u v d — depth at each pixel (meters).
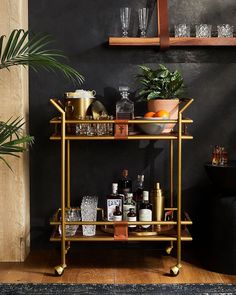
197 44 2.82
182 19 2.92
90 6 2.92
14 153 2.77
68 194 2.93
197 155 2.99
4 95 2.74
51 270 2.70
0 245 2.82
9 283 2.51
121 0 2.92
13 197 2.80
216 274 2.64
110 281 2.54
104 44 2.93
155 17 2.92
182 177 2.99
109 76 2.95
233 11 2.92
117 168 2.99
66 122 2.58
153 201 2.76
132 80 2.95
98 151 2.98
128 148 2.98
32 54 2.47
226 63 2.95
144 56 2.94
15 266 2.76
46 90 2.95
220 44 2.82
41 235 3.00
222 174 2.60
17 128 2.49
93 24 2.93
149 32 2.93
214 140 2.98
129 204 2.74
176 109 2.75
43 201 3.00
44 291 2.42
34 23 2.92
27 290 2.44
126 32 2.84
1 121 2.66
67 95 2.74
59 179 3.00
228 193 2.69
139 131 2.73
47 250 3.01
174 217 2.98
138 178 2.87
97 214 2.97
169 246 2.95
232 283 2.51
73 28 2.93
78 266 2.76
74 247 3.01
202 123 2.97
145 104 2.95
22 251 2.83
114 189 2.77
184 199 3.00
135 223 2.61
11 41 2.46
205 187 2.99
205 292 2.41
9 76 2.73
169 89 2.76
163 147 2.98
